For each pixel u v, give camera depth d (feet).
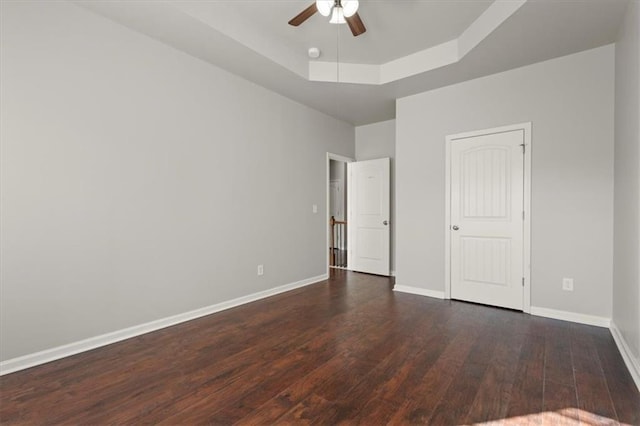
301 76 12.40
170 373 7.20
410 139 14.14
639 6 6.72
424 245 13.75
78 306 8.28
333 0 7.60
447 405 6.00
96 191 8.59
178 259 10.49
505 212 11.78
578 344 8.65
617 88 9.30
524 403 6.05
